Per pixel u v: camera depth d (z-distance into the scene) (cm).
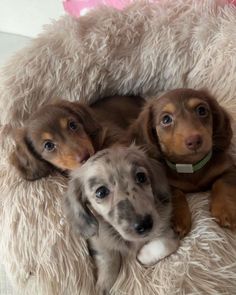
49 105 31
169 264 24
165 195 25
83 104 32
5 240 27
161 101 27
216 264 24
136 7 35
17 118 33
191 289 23
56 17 48
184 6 34
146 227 22
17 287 27
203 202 26
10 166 30
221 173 27
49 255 26
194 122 25
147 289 24
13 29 51
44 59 33
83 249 26
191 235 25
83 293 26
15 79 33
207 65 33
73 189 25
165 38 33
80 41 34
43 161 30
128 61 34
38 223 27
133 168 24
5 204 28
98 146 30
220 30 32
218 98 32
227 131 27
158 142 27
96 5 37
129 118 34
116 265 26
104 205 23
